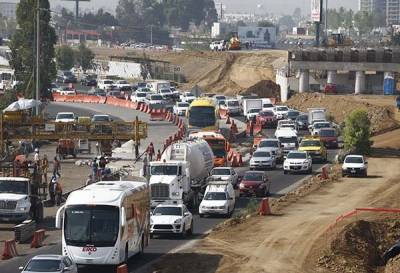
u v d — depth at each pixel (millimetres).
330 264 95438
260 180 145000
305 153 173500
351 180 157000
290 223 116812
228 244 104688
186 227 110312
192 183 138000
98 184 96375
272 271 91562
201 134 171750
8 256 99562
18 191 122688
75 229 90625
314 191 145000
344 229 107875
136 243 96500
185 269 92125
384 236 111062
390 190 145125
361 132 187125
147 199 101750
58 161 166750
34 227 115188
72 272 83375
